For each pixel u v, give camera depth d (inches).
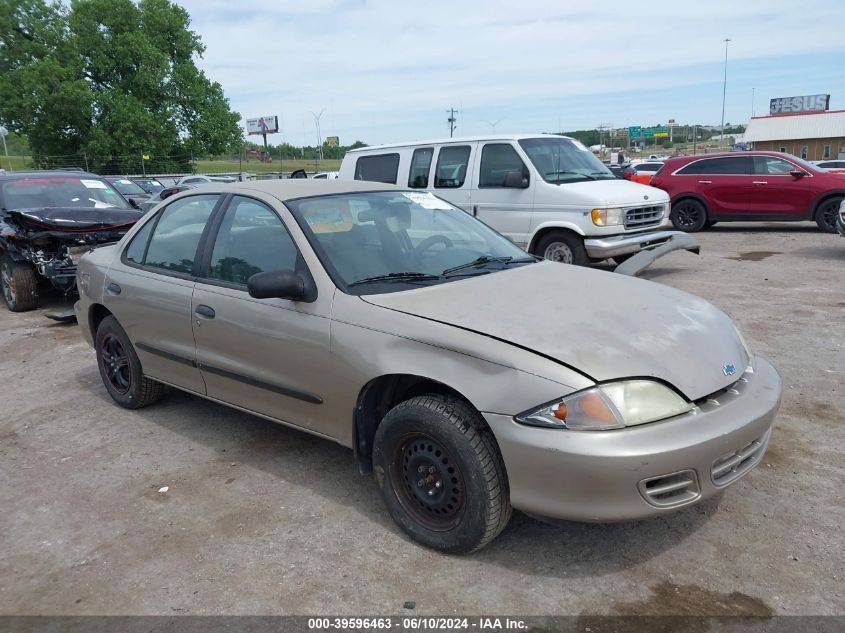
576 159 387.2
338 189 169.3
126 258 193.6
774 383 130.7
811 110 3065.9
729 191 562.3
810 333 254.1
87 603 115.8
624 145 3922.2
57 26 1883.6
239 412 198.8
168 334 175.2
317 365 138.3
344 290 138.0
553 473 107.6
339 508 142.7
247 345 152.3
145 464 167.0
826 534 126.4
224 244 164.4
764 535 127.0
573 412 107.1
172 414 199.2
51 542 134.8
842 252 444.1
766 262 417.4
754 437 118.0
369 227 158.2
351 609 111.1
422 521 127.3
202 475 160.1
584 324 122.4
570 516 108.7
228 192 170.7
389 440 128.3
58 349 277.1
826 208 540.4
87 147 1815.9
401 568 121.3
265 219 156.8
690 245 241.0
